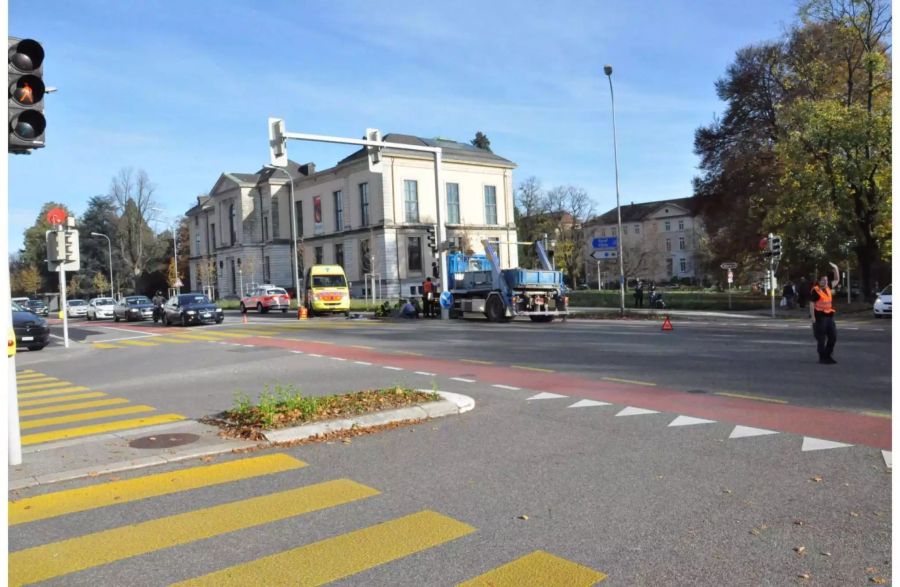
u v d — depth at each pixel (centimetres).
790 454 657
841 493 539
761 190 4075
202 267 8450
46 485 615
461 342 1931
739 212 4409
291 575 417
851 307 3145
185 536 484
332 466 661
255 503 554
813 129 2934
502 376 1245
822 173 3009
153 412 991
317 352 1791
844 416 815
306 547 460
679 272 10994
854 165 2903
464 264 3228
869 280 3244
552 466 643
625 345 1720
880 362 1282
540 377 1220
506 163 6888
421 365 1448
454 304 3120
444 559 436
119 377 1440
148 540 478
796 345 1620
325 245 7012
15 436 671
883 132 2822
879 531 461
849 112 2909
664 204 11281
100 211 9950
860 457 638
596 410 902
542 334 2128
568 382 1151
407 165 6312
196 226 9200
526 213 8744
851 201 3030
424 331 2394
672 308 3709
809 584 389
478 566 424
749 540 452
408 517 513
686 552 437
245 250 7725
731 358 1401
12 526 510
